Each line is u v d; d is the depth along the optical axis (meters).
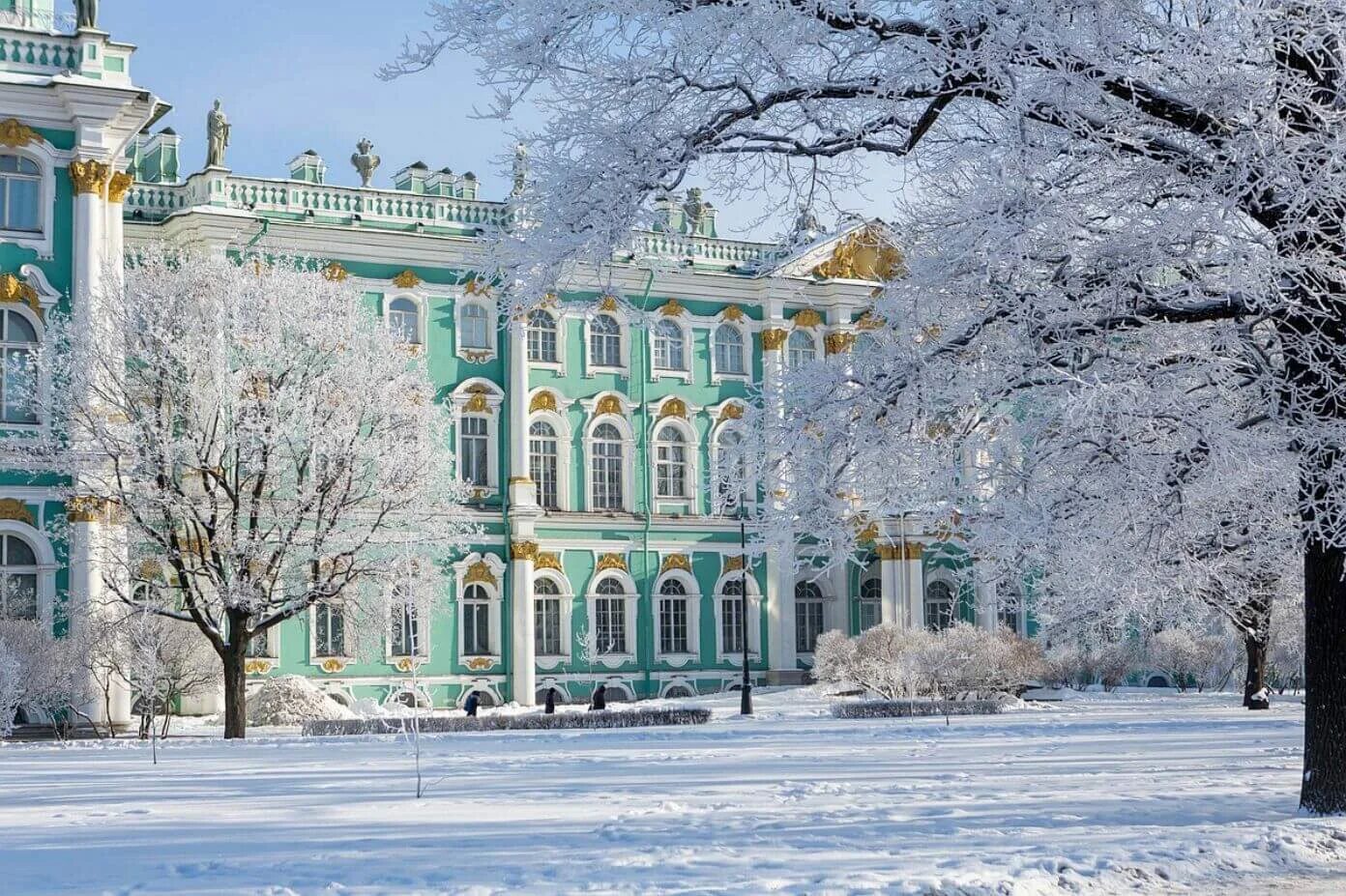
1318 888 13.70
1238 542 18.20
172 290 42.84
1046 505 16.05
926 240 17.31
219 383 41.41
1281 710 47.09
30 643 40.38
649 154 16.16
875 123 16.64
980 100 15.92
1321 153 14.75
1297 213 14.97
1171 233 15.16
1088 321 16.11
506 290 17.03
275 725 49.12
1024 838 15.84
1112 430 15.35
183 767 28.17
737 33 15.35
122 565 41.03
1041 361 16.06
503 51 15.80
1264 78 14.98
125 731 44.28
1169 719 41.72
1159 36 15.33
